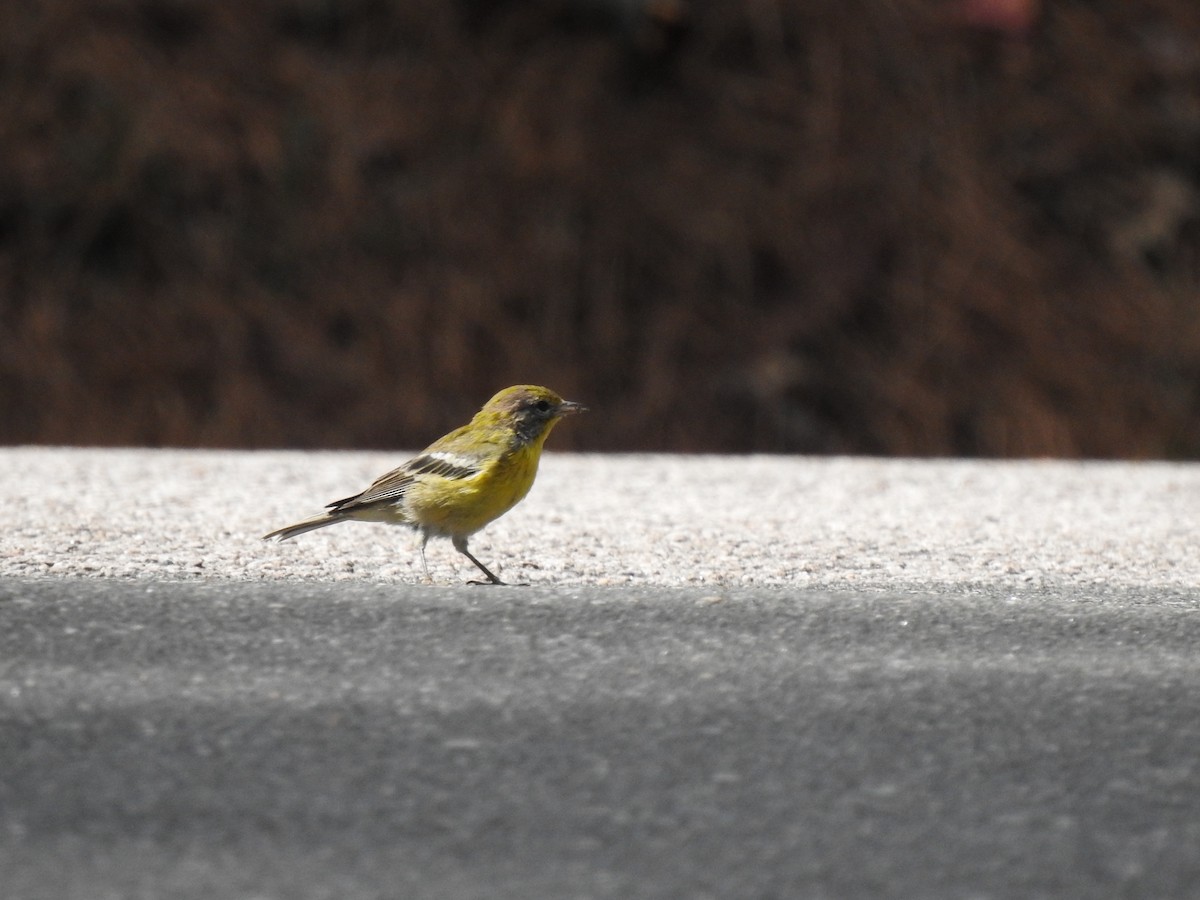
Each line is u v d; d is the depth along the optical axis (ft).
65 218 65.41
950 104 70.54
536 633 19.53
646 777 15.07
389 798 14.48
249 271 64.75
